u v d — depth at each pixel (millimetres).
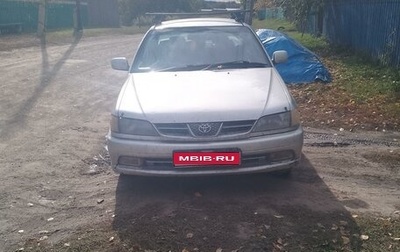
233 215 3822
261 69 4852
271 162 3975
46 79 10867
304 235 3504
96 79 10969
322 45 16531
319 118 6930
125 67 5391
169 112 3922
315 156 5301
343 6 15195
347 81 9492
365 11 12969
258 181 4504
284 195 4219
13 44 18938
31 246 3502
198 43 5258
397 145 5703
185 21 5852
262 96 4137
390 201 4141
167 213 3887
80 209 4078
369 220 3742
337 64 12164
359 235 3508
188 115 3879
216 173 3896
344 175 4738
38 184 4660
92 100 8656
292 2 18453
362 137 6031
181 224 3693
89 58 15148
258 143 3873
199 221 3732
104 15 37469
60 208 4121
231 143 3830
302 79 9539
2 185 4652
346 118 6867
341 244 3383
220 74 4676
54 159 5375
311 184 4496
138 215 3883
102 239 3537
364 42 13062
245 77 4582
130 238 3521
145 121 3938
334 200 4133
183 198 4164
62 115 7504
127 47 19484
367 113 7051
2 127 6785
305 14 18047
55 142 6031
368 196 4238
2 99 8672
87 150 5680
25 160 5359
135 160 3984
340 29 15656
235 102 4012
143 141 3932
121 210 4000
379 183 4551
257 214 3834
